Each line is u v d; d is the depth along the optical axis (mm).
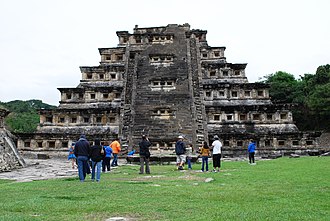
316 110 55125
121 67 41562
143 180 14852
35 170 22078
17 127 62500
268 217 7355
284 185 12383
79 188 12039
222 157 34188
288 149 35594
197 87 37469
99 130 36812
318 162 21906
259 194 10469
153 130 31953
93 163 15148
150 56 41188
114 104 38875
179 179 15023
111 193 10828
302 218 7273
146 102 35156
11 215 7684
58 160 33188
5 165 22047
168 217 7496
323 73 62344
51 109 37844
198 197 10008
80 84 41688
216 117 38094
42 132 36938
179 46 44531
